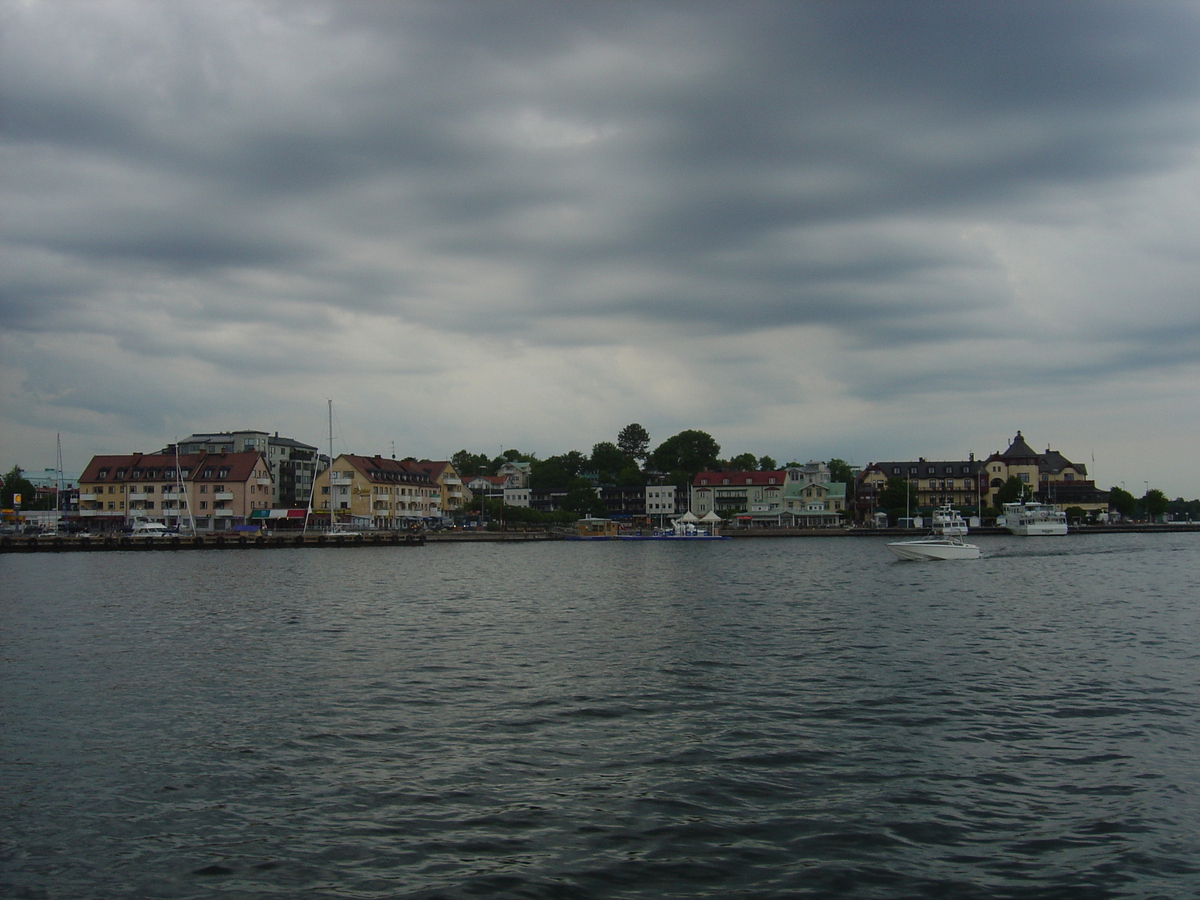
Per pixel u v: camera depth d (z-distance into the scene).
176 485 156.88
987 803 18.50
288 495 192.00
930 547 97.00
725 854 16.16
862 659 33.97
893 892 14.75
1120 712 25.58
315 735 23.53
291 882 15.19
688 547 143.50
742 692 28.31
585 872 15.48
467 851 16.33
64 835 17.12
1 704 26.95
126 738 23.33
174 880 15.28
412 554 119.06
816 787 19.45
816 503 198.88
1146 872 15.34
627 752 21.97
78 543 120.69
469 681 30.20
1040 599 55.66
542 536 167.12
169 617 47.06
